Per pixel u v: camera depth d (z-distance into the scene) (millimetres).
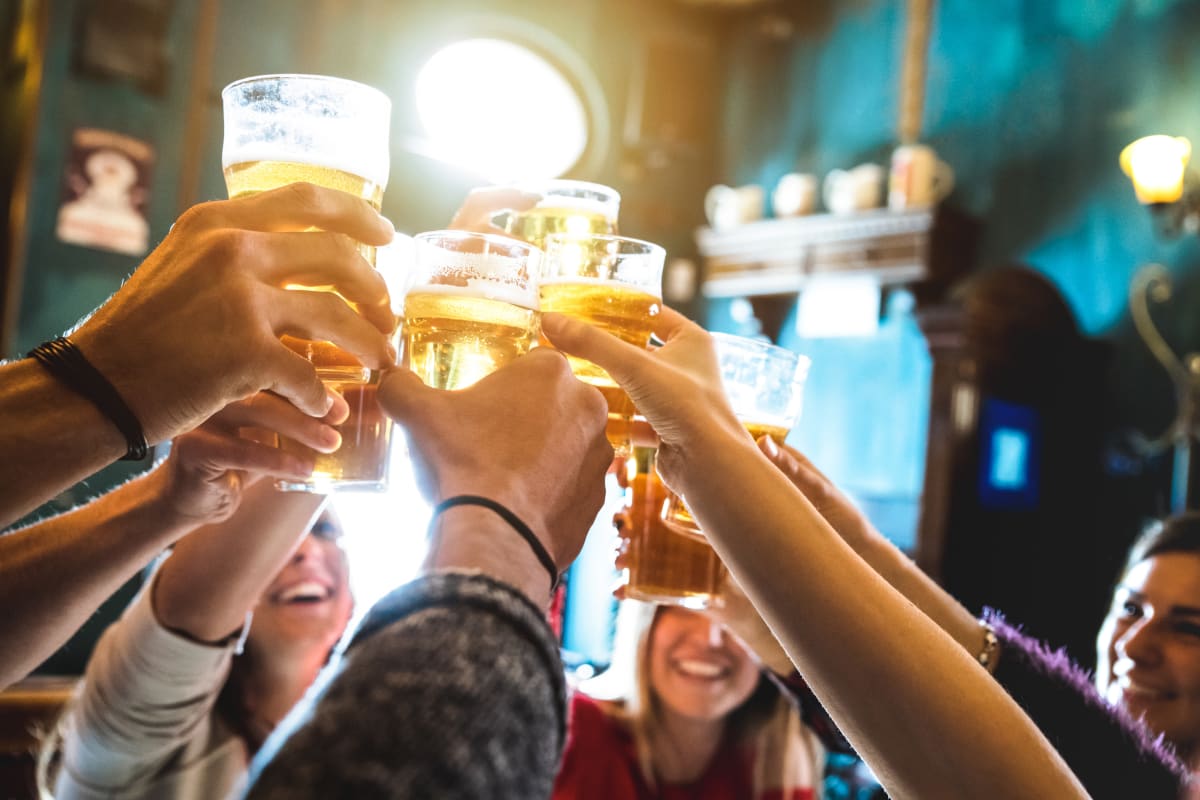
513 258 896
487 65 5984
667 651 2004
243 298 748
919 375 5301
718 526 767
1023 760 682
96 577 954
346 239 808
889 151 5680
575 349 827
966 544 4293
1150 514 4336
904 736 697
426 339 897
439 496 710
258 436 946
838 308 5656
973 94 5336
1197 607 1375
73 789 1271
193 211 800
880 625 709
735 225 5887
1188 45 4477
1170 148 4066
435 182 5824
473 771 497
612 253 974
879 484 5434
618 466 1186
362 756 485
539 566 668
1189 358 4309
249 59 5031
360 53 5379
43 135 4527
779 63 6387
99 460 742
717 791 2053
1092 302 4730
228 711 1598
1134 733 1153
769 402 1068
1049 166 4973
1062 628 4527
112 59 4629
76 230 4598
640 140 6379
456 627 561
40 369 737
